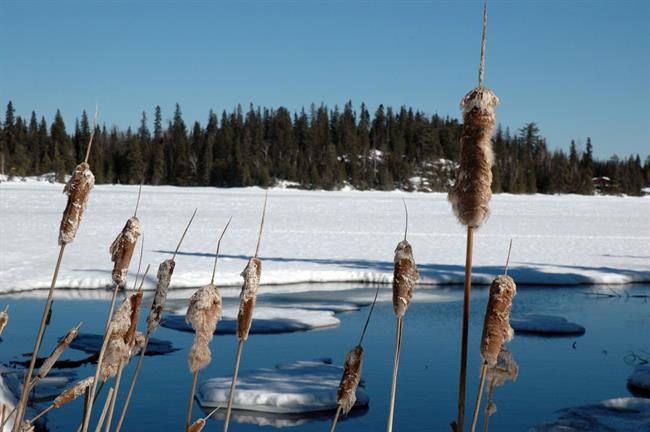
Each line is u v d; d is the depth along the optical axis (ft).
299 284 54.08
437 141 315.37
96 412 23.17
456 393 26.40
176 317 39.04
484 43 3.98
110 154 256.32
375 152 319.47
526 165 310.04
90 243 71.77
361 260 65.10
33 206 125.80
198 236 83.61
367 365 30.37
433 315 41.70
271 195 200.95
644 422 21.91
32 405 22.13
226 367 29.60
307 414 24.27
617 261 67.92
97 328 35.27
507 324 4.22
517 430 22.41
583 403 25.41
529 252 75.00
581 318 41.78
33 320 36.76
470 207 3.98
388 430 4.65
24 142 281.54
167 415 23.32
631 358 31.96
